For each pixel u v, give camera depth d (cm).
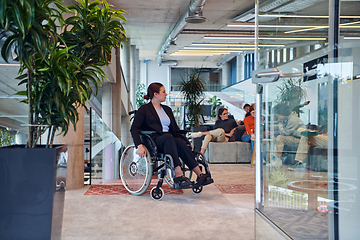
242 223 218
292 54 154
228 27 1109
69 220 222
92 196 298
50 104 165
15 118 337
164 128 312
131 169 330
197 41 1332
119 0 814
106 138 510
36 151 142
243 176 429
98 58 208
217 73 2306
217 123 623
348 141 129
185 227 208
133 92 1484
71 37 193
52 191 143
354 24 125
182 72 2202
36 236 141
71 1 342
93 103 977
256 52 193
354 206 128
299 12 148
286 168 159
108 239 185
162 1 822
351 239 129
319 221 139
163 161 295
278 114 167
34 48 143
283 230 160
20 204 141
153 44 1462
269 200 175
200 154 306
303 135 147
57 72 162
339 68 129
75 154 333
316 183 140
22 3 121
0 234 139
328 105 134
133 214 238
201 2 679
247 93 1598
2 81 344
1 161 140
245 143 578
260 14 187
